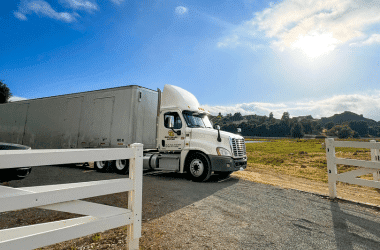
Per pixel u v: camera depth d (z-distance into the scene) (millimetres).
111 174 8391
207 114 8883
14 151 1603
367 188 7629
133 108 8141
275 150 27391
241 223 3775
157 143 8328
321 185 8031
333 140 5598
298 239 3246
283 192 6000
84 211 2008
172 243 2965
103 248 2709
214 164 7062
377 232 3553
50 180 6887
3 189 1591
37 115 11594
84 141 9391
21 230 1729
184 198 5113
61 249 2691
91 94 9500
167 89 8383
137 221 2332
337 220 4031
